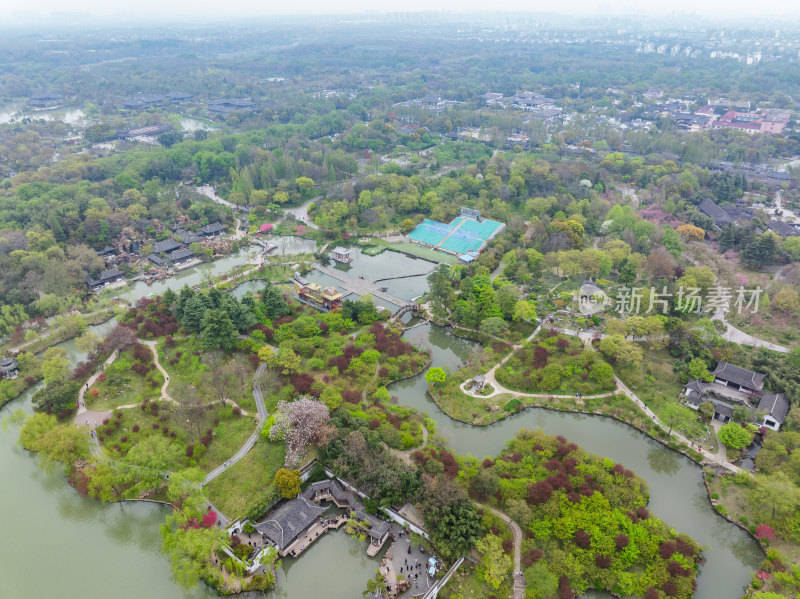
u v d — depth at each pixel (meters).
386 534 115.25
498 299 194.50
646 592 101.81
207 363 170.75
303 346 171.25
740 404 150.25
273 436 133.75
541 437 138.38
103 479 121.62
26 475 137.00
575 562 106.69
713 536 119.12
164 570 114.00
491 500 121.62
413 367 171.12
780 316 188.25
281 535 111.94
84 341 169.62
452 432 148.50
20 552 117.50
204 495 123.06
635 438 147.50
